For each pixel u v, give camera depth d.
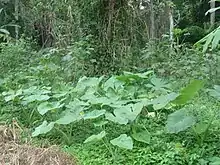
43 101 4.36
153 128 3.92
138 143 3.57
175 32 8.16
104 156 3.44
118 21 6.62
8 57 6.63
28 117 4.39
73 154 3.48
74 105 3.96
